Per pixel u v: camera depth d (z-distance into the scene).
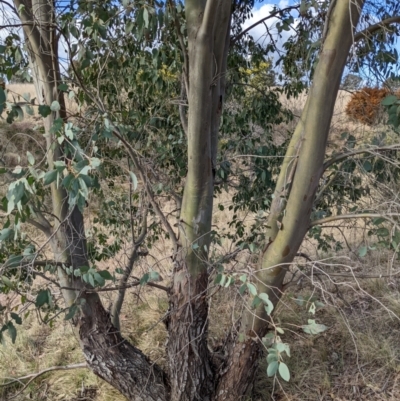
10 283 1.74
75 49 1.91
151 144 3.02
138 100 3.02
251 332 2.39
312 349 3.26
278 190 2.17
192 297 2.27
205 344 2.48
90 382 3.18
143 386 2.58
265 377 3.01
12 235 1.58
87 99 2.18
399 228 1.77
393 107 1.70
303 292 3.82
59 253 2.35
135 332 3.71
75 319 2.53
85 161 1.35
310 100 1.86
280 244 2.11
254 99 3.36
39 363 3.46
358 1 1.62
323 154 1.93
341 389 2.95
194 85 1.92
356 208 2.59
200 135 2.03
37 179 1.43
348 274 2.10
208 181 2.19
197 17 1.85
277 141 3.67
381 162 2.33
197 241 2.24
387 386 2.92
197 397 2.47
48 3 1.91
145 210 2.84
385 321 3.45
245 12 3.21
